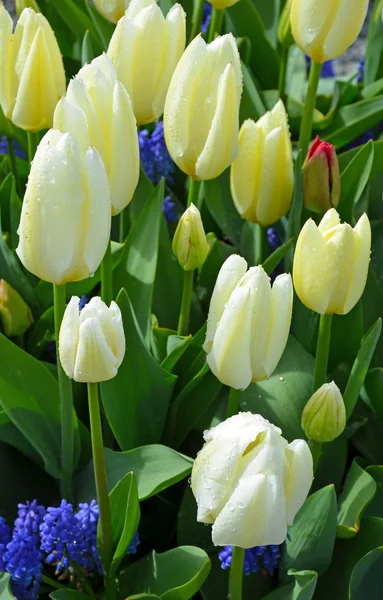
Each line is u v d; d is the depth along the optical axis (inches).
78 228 31.4
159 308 40.9
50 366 39.6
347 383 38.5
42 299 41.3
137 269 39.2
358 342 39.4
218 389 38.2
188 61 34.6
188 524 37.5
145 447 36.3
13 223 41.1
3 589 34.7
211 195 43.3
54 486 39.4
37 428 37.5
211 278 41.4
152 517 39.3
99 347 31.3
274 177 37.5
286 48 46.4
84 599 35.8
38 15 36.7
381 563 36.1
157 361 38.4
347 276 33.9
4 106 38.1
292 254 39.8
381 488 37.8
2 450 39.1
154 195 38.8
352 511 36.2
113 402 37.2
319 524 35.1
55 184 30.9
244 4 47.1
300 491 30.1
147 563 36.2
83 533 35.6
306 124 40.6
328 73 59.7
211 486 30.0
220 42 34.5
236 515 29.7
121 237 41.5
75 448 37.8
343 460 38.7
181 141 35.6
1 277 41.1
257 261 41.3
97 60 33.2
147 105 37.0
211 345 33.3
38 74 36.8
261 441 29.9
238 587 33.5
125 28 35.8
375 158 42.8
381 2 47.2
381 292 40.8
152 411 38.0
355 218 42.6
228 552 35.5
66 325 31.5
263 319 32.3
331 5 37.2
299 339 40.3
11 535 37.5
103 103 32.9
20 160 44.4
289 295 32.3
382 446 40.0
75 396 39.6
